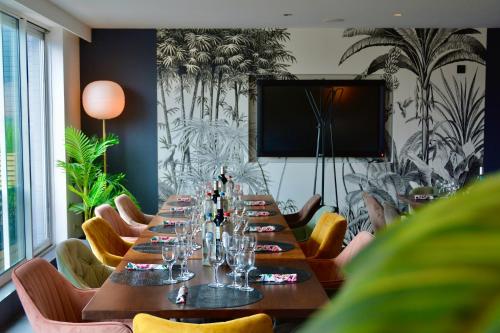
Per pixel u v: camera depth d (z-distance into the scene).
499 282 0.24
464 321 0.23
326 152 8.10
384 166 8.12
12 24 5.95
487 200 0.26
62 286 3.21
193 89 8.00
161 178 8.08
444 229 0.26
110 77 7.99
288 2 6.18
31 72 6.62
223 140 8.04
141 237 4.24
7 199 5.82
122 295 2.77
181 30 7.95
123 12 6.74
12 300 5.11
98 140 7.83
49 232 7.19
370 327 0.24
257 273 3.16
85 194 7.18
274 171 8.15
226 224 3.77
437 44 7.99
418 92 8.04
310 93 8.05
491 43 7.99
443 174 8.09
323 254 4.39
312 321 0.27
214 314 2.56
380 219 6.11
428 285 0.24
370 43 7.99
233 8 6.50
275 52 7.99
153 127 8.05
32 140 6.62
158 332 2.17
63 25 6.76
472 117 8.06
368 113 8.06
